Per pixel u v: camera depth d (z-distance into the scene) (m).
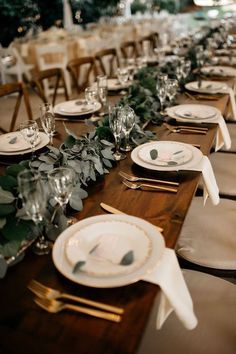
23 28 6.80
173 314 1.03
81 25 8.34
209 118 1.76
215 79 2.76
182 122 1.78
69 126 1.79
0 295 0.74
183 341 0.94
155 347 0.93
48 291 0.74
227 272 1.25
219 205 1.59
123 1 9.45
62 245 0.82
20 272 0.80
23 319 0.68
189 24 9.84
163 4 10.91
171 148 1.36
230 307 1.04
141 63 3.33
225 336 0.95
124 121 1.37
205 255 1.27
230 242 1.33
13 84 2.24
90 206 1.07
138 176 1.24
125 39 6.91
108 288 0.74
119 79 2.55
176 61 2.79
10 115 4.55
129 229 0.87
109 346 0.62
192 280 1.15
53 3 7.33
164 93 1.91
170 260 0.80
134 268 0.74
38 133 1.57
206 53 3.59
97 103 2.07
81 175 1.12
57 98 5.28
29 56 5.26
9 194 0.87
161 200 1.08
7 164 1.39
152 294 0.72
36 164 1.11
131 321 0.66
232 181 1.79
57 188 0.88
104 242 0.83
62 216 0.93
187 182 1.18
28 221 0.86
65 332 0.65
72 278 0.73
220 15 10.25
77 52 5.55
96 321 0.67
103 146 1.30
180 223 0.96
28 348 0.62
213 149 2.25
